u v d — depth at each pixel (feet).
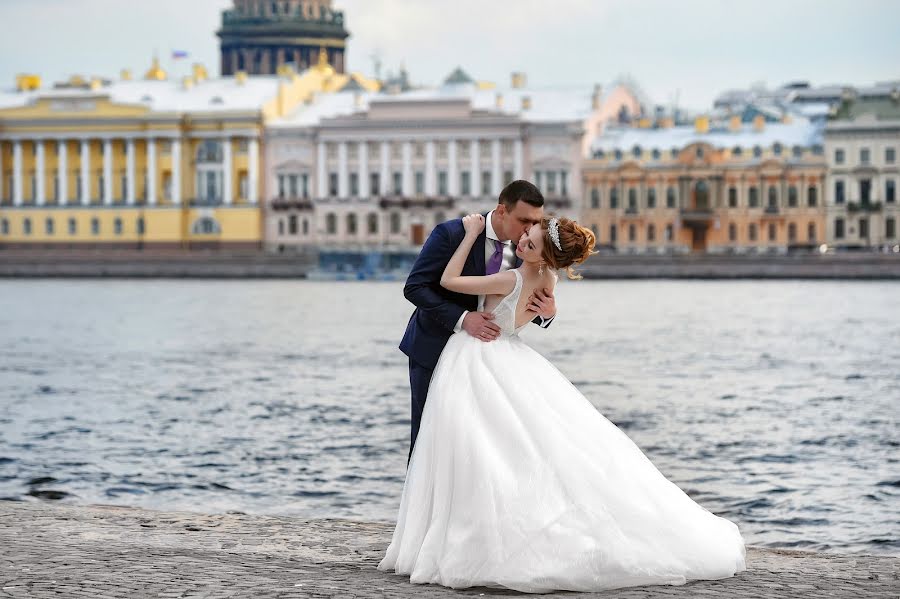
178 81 504.02
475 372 32.91
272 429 101.55
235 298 317.22
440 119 452.35
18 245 477.77
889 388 131.75
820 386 133.90
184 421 106.73
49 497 73.87
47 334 212.64
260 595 30.42
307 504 72.02
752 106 462.19
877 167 416.26
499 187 451.94
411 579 31.91
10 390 132.46
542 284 33.81
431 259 33.86
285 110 480.23
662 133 440.86
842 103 425.28
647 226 430.20
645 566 31.60
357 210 461.78
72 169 477.77
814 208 420.36
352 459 86.48
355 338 201.67
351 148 463.01
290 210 465.47
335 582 31.96
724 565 32.60
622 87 475.72
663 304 279.69
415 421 34.12
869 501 72.08
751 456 87.71
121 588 30.96
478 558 31.40
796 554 36.88
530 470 31.91
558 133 441.68
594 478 32.04
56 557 34.68
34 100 475.72
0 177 481.46
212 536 38.58
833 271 380.37
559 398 33.12
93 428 102.37
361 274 422.41
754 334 204.03
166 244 465.47
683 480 78.95
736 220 423.64
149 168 467.52
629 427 102.68
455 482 32.09
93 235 472.03
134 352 180.04
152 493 75.15
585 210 437.17
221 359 169.17
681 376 144.87
